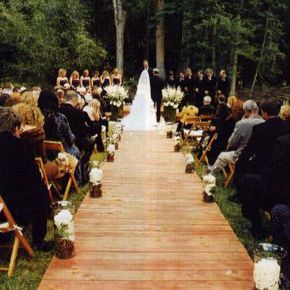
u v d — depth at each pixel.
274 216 3.75
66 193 5.70
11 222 3.75
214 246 4.15
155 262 3.77
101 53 23.84
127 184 6.29
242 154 5.23
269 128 4.87
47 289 3.30
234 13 23.78
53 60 23.03
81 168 6.55
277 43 24.25
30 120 5.05
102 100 14.27
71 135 6.12
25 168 3.97
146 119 12.49
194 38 22.89
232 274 3.58
